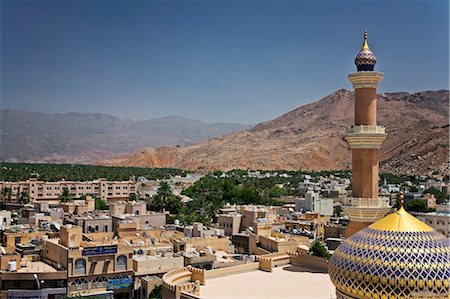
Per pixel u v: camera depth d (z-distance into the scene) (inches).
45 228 5241.1
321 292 2847.0
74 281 3843.5
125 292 4001.0
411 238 1927.9
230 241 5364.2
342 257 2006.6
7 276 3737.7
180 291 2699.3
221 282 3083.2
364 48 3457.2
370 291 1886.1
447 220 6304.1
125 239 4916.3
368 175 3353.8
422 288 1824.6
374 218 3272.6
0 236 4808.1
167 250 4532.5
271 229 5659.5
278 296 2763.3
